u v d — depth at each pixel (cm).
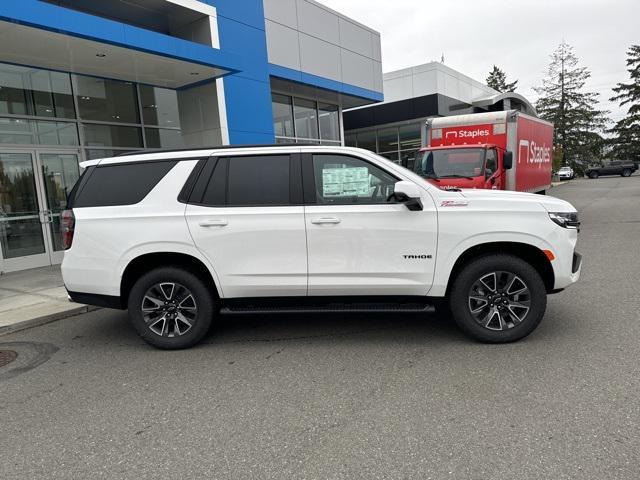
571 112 6425
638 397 341
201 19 1118
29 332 588
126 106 1147
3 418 363
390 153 2708
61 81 1038
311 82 1494
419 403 352
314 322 562
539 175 1432
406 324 538
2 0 644
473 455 284
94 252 480
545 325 504
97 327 596
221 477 276
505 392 360
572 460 274
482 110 3034
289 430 324
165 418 350
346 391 378
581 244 1021
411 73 2528
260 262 467
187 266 491
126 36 789
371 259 458
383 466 279
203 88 1143
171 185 482
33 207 1007
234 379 412
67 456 306
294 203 467
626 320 504
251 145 491
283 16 1394
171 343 488
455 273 467
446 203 453
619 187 3212
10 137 962
